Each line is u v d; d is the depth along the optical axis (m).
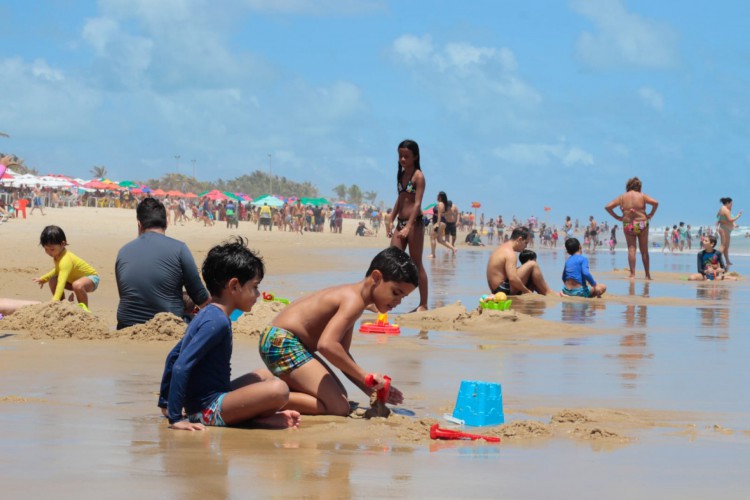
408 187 12.29
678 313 12.67
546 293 15.48
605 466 4.11
